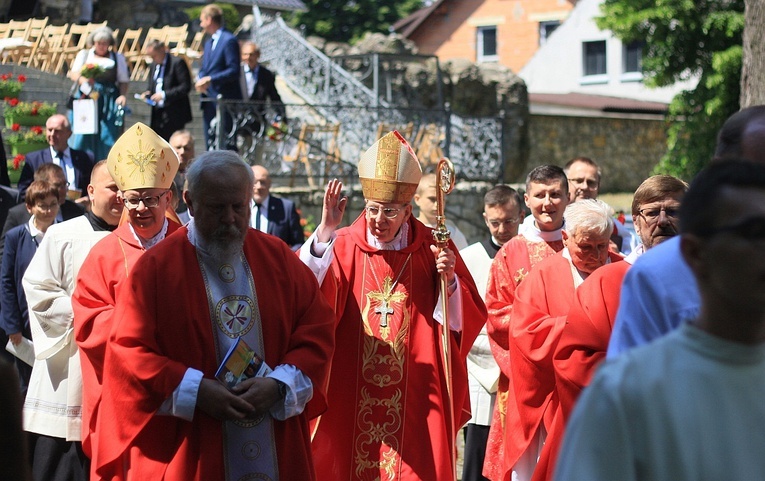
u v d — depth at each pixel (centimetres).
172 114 1123
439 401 479
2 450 205
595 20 1684
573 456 198
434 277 498
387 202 485
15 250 607
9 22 1839
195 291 390
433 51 3288
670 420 197
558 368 407
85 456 523
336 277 488
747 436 198
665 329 292
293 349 401
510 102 1731
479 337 579
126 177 467
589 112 2589
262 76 1225
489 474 546
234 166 386
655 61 1645
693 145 1617
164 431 385
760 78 662
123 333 384
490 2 3206
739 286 200
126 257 467
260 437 387
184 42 1714
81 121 1092
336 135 1290
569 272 480
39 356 512
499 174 1435
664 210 397
